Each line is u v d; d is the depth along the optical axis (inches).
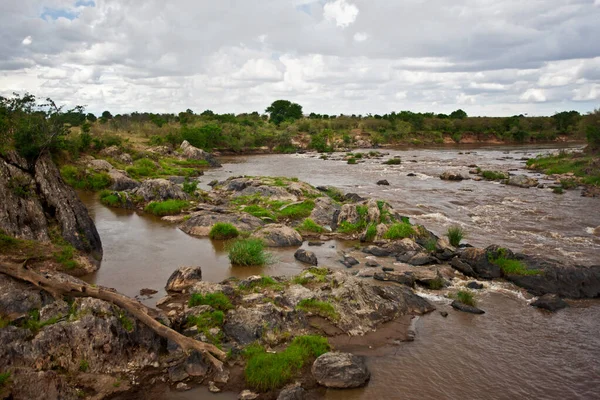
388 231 1139.3
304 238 1171.9
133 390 506.6
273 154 4116.6
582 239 1179.3
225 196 1707.7
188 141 3602.4
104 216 1373.0
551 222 1371.8
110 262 935.7
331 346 615.2
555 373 569.6
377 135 5295.3
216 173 2662.4
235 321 631.8
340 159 3528.5
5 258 734.5
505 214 1482.5
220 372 540.1
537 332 676.7
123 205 1503.4
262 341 609.0
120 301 581.3
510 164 3031.5
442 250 1041.5
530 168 2763.3
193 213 1359.5
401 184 2160.4
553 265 886.4
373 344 631.2
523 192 1920.5
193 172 2524.6
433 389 531.8
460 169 2785.4
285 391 494.9
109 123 4682.6
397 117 6299.2
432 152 4160.9
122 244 1075.9
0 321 538.3
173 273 816.3
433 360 594.2
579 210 1540.4
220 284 746.2
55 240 853.2
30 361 501.4
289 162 3331.7
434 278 861.8
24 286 601.9
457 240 1119.6
